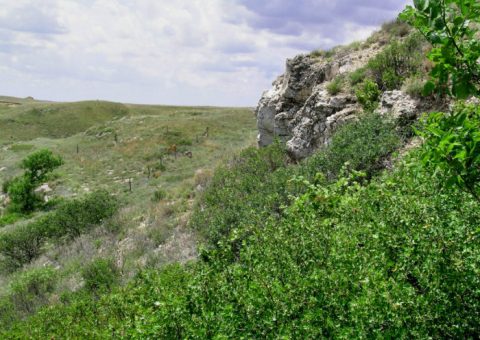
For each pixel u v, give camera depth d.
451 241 4.09
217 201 17.08
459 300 3.73
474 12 2.68
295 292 4.23
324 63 19.27
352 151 10.83
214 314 4.73
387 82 14.46
